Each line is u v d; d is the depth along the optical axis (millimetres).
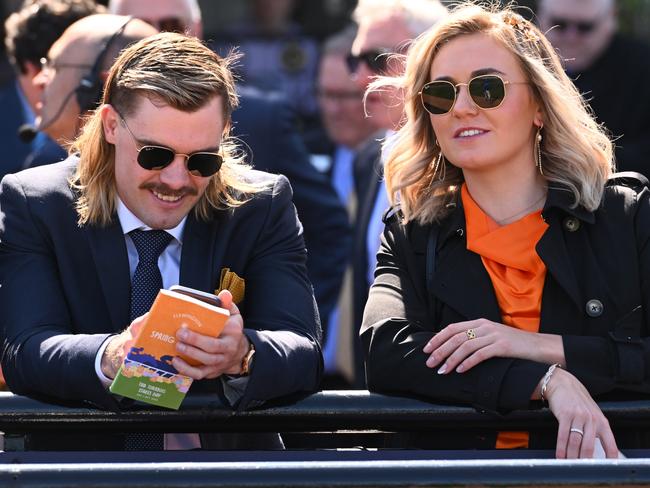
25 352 11156
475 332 11422
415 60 12539
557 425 11406
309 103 30375
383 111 19469
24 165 16922
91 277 11758
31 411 11109
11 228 11812
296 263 12227
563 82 12477
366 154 19469
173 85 11125
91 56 14742
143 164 11188
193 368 10562
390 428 11516
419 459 10727
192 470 9477
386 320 11883
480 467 9586
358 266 18844
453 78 12055
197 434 12336
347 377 19984
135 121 11211
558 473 9594
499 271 11992
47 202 11812
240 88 19344
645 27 30812
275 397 11172
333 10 32125
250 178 12359
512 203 12273
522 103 12078
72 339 11078
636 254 11844
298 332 11641
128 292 11750
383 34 19500
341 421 11422
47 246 11797
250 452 10719
